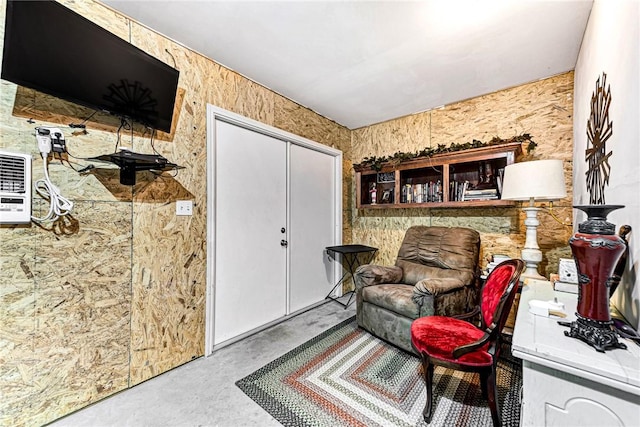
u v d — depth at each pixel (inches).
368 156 146.7
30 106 53.7
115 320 65.2
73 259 59.1
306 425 56.2
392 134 137.5
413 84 100.6
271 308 107.4
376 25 69.2
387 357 82.0
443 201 108.9
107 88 59.8
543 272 94.4
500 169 97.3
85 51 55.1
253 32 72.2
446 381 70.0
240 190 96.0
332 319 113.0
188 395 65.1
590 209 37.3
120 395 64.9
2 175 49.7
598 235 35.5
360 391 66.6
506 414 58.1
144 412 59.6
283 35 73.3
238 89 92.8
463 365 53.2
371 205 131.8
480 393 65.3
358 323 101.7
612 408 29.8
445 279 86.0
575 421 31.9
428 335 61.2
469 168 110.0
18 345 52.8
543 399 34.1
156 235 72.7
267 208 106.1
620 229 42.4
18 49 47.8
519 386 66.9
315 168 131.1
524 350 34.4
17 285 52.6
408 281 104.6
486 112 108.3
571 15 64.6
